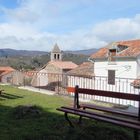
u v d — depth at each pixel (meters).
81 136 6.71
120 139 6.69
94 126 7.57
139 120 6.26
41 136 6.96
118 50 36.25
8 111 10.16
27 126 8.05
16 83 23.09
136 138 6.14
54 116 9.40
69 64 66.38
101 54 38.31
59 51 86.56
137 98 6.46
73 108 7.96
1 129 7.70
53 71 63.94
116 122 6.23
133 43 37.69
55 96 15.02
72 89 8.65
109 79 34.50
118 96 7.14
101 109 7.85
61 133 7.21
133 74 34.06
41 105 11.81
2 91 15.96
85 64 44.25
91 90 7.95
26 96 14.90
